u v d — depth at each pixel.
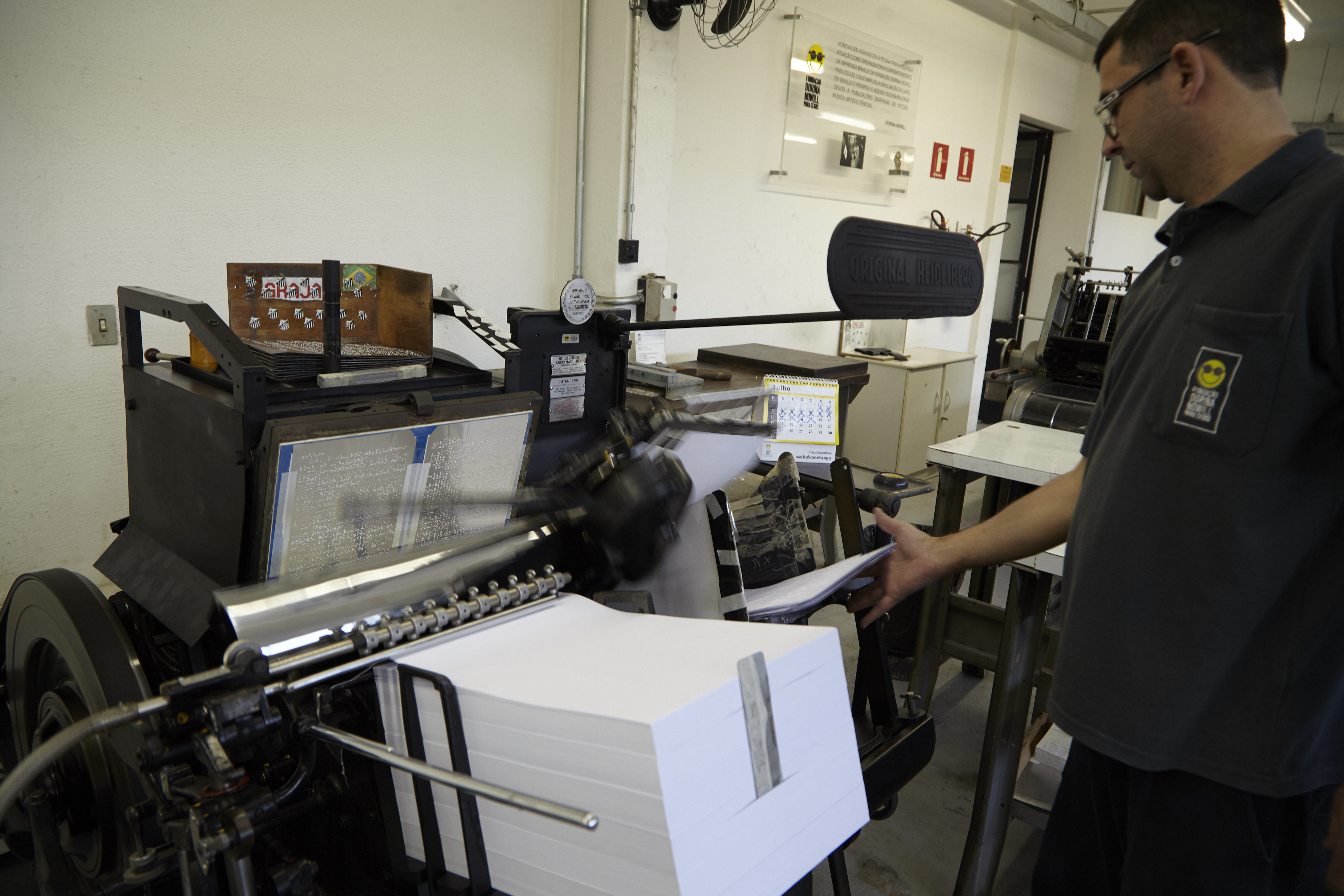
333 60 2.31
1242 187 0.85
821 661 0.72
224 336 0.89
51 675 1.16
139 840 0.85
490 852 0.68
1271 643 0.84
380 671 0.73
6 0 1.76
